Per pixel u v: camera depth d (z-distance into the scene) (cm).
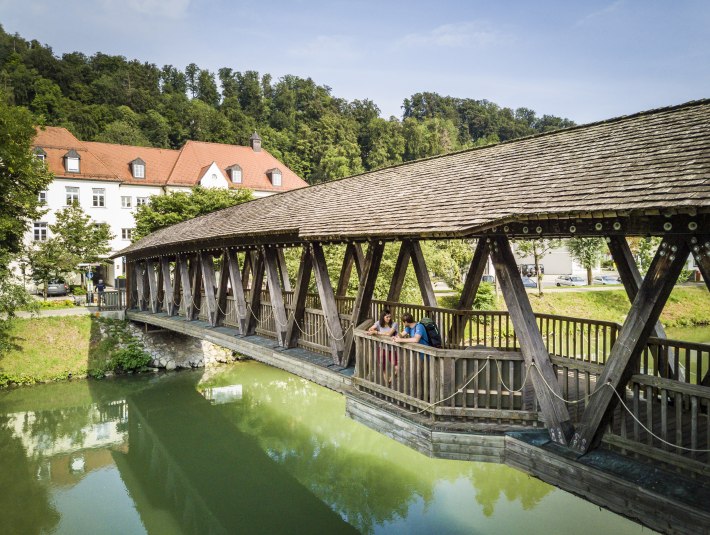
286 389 1994
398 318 982
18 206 2288
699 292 3253
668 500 426
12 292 1908
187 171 4400
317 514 1047
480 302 2344
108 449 1468
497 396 600
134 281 2400
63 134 4044
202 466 1322
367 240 823
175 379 2095
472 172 817
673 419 572
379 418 716
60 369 2058
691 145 524
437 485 1163
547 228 524
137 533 1003
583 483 491
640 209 427
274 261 1141
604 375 494
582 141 715
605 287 3500
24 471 1320
